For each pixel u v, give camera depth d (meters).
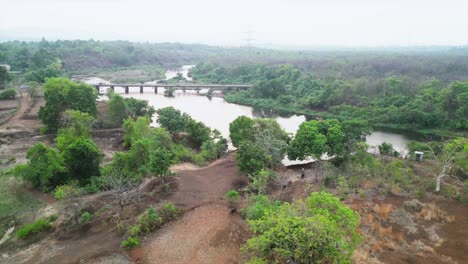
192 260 29.47
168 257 29.88
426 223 36.00
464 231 34.56
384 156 57.50
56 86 70.69
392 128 94.69
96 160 45.78
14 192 43.28
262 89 130.38
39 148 43.75
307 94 126.44
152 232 33.50
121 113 77.50
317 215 24.55
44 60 155.25
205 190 43.22
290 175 50.78
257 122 62.12
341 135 54.31
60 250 31.28
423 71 159.75
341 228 27.27
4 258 30.41
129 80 170.88
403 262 29.44
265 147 52.09
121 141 66.62
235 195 39.81
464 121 90.31
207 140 63.81
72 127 61.25
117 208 37.72
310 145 51.62
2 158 55.09
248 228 33.66
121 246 31.41
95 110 75.81
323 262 24.31
